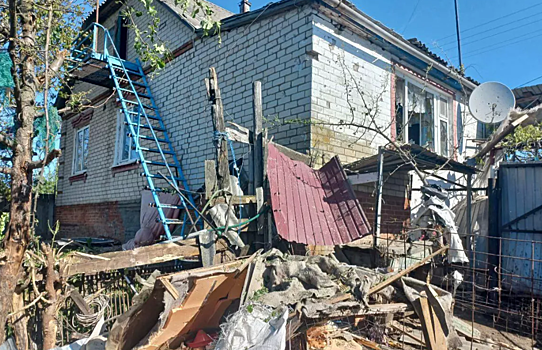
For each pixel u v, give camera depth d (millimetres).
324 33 6367
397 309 3750
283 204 4691
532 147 9164
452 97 9938
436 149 9328
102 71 8492
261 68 6914
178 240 4406
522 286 6469
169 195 7285
